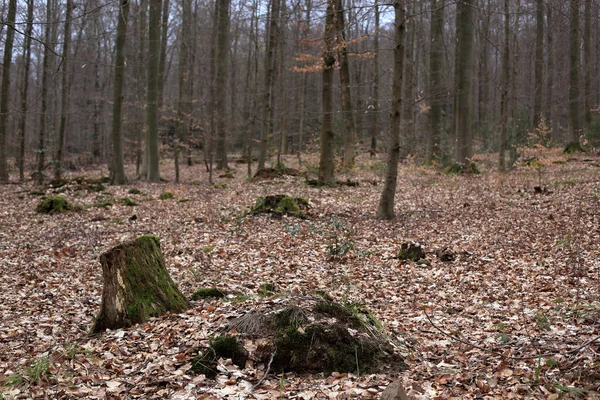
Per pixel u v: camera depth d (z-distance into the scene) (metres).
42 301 7.37
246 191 17.41
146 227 12.40
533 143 20.91
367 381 4.13
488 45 34.53
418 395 3.85
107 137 38.81
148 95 22.19
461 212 12.52
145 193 17.78
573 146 22.58
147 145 23.67
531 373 4.12
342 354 4.40
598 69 29.38
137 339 5.28
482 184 16.22
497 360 4.50
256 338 4.59
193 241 10.77
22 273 8.80
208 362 4.45
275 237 10.89
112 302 5.82
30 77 35.09
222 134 27.28
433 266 8.41
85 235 11.55
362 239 10.57
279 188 17.66
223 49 24.58
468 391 3.94
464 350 4.84
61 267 9.22
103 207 15.16
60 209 14.51
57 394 4.15
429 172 19.50
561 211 11.28
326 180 17.92
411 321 5.81
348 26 13.37
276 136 37.41
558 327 5.22
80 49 26.92
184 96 29.17
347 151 22.44
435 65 22.19
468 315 6.04
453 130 25.20
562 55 30.05
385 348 4.59
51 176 25.45
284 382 4.18
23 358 5.20
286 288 7.43
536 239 9.41
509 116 24.48
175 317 5.72
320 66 17.12
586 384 3.76
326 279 7.97
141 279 5.94
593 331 4.87
